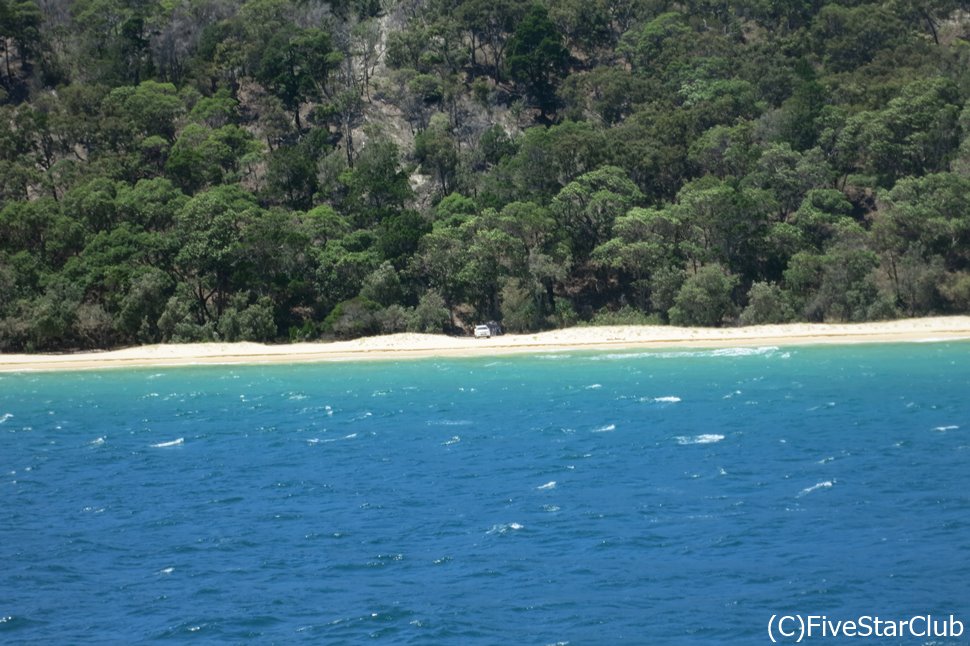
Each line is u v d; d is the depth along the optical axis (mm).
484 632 39062
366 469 65438
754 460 63406
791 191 159375
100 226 148875
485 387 99875
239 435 78875
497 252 143750
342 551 49031
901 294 140875
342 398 96375
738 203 146000
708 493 56250
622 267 147250
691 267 148625
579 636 38469
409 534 51219
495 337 138750
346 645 38344
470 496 57750
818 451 65125
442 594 42938
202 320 141750
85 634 40219
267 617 41188
